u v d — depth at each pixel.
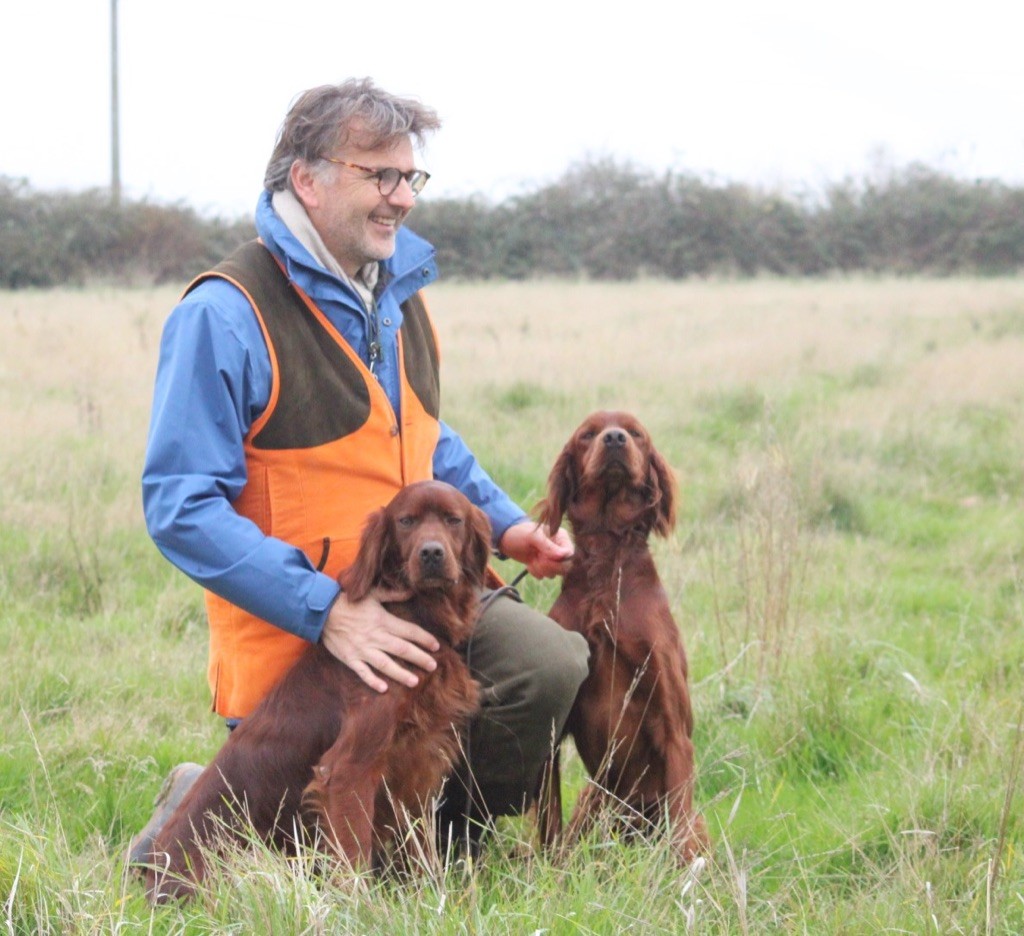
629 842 3.42
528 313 18.05
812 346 12.79
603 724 3.54
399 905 2.60
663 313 17.98
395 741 2.87
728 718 4.21
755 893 2.90
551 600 5.10
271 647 3.06
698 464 7.83
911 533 6.84
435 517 2.98
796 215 29.97
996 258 29.06
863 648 4.75
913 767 3.62
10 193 27.88
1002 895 2.72
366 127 2.99
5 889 2.48
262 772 2.90
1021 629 4.88
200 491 2.83
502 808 3.39
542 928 2.43
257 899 2.43
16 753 3.63
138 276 26.66
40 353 12.10
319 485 3.05
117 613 5.20
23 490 6.70
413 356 3.30
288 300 3.03
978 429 9.03
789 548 4.78
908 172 31.06
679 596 5.07
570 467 3.70
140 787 3.56
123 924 2.41
